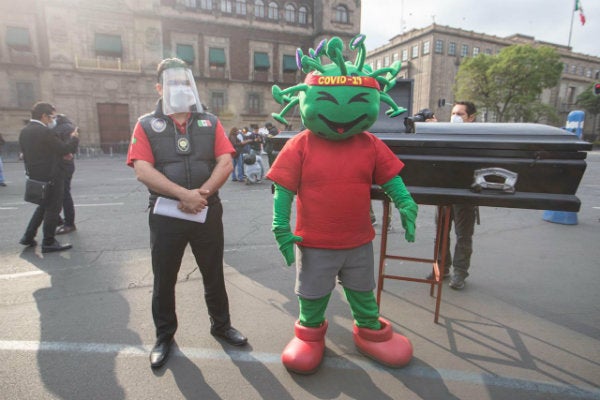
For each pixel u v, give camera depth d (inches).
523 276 147.5
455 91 1466.5
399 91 123.9
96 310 118.4
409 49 1836.9
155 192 87.8
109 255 171.8
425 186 90.0
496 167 84.4
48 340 101.1
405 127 107.2
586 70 2268.7
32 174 167.5
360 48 83.7
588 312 117.6
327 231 83.4
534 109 1460.4
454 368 89.4
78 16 957.2
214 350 96.5
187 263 160.7
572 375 86.6
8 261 163.6
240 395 80.1
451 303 123.6
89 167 653.3
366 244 88.0
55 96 966.4
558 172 81.6
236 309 119.6
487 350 96.7
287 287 136.9
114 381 84.4
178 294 129.5
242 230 218.5
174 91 84.6
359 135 85.0
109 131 1026.1
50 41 940.6
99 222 235.1
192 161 86.6
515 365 90.4
